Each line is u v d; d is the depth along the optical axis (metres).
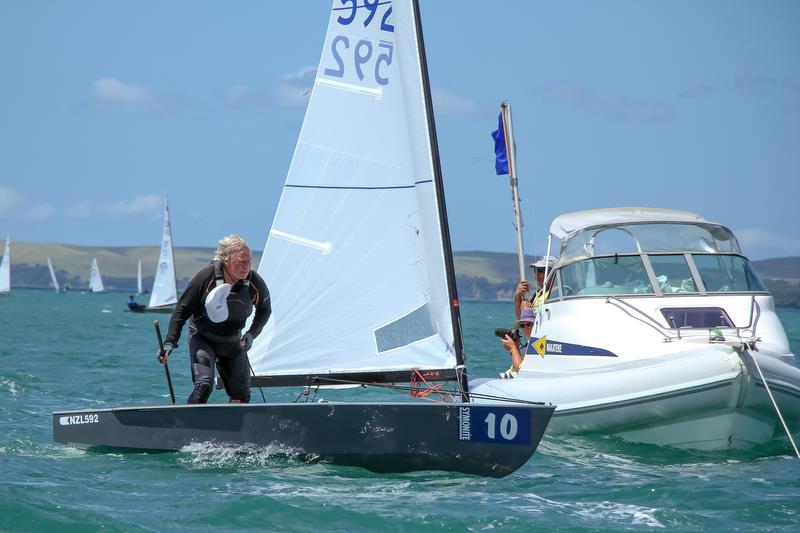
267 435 28.75
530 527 22.83
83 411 30.08
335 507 23.92
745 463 32.25
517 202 45.19
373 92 35.69
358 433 28.36
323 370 35.41
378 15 35.81
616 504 25.48
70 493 25.00
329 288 35.62
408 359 34.56
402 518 23.28
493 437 28.00
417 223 34.91
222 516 23.06
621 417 34.75
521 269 44.88
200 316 29.58
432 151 34.72
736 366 32.88
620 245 38.75
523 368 40.34
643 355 35.28
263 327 33.09
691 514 24.22
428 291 34.53
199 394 29.30
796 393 34.91
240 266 29.14
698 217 40.78
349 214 35.66
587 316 37.25
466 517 23.50
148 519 22.72
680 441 34.75
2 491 24.44
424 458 28.34
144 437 29.56
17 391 51.56
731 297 37.25
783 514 24.42
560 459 32.44
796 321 193.62
